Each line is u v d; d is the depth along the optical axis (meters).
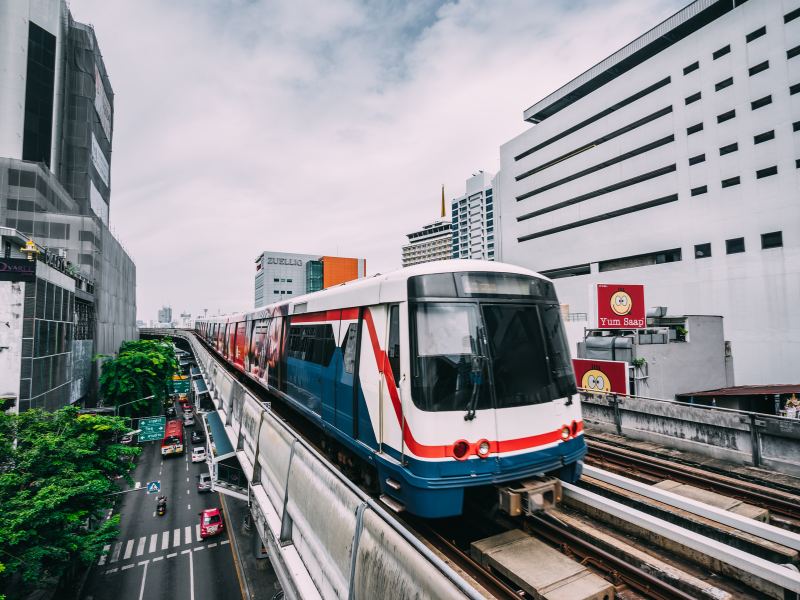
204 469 36.28
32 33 48.69
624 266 39.50
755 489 7.02
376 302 5.94
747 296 30.05
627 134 38.94
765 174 29.67
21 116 47.50
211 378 17.38
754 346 29.45
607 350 16.36
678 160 34.78
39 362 24.08
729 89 31.62
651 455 9.47
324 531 4.06
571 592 3.92
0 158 40.03
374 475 6.52
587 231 42.31
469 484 4.70
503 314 5.37
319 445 9.49
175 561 22.95
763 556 4.65
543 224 47.78
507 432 5.01
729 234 31.25
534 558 4.51
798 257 27.72
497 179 61.88
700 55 33.47
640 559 4.57
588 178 42.56
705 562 4.51
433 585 2.38
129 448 18.69
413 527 5.68
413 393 4.89
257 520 6.86
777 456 7.77
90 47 55.44
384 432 5.51
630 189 38.62
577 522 5.48
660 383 16.42
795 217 27.94
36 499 13.37
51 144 50.59
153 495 31.19
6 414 16.72
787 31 28.69
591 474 6.75
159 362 39.31
